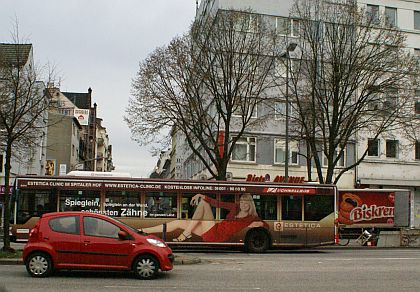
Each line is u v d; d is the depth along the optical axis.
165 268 13.98
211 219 23.89
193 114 31.61
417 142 38.03
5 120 21.28
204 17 41.38
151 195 23.55
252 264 18.44
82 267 13.68
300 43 35.28
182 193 23.83
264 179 41.38
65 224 13.93
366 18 32.66
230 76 30.86
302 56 33.16
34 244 13.81
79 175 23.84
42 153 55.56
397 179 45.22
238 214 24.12
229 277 14.66
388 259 21.05
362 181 44.34
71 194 22.91
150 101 31.36
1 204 45.22
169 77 31.22
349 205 36.75
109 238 13.83
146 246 13.90
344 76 31.77
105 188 23.19
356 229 36.69
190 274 15.15
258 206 24.36
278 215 24.44
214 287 12.76
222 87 31.17
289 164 43.03
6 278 13.62
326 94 32.28
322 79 32.31
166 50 31.30
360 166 44.59
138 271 13.83
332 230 24.70
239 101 31.61
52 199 22.70
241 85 31.27
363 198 36.97
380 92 32.25
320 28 32.66
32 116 25.70
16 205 22.44
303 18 33.28
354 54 31.73
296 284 13.52
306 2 36.62
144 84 31.42
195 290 12.23
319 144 38.59
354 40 31.94
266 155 42.66
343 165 44.56
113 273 14.88
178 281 13.70
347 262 19.53
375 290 12.70
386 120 35.59
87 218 14.00
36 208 22.55
